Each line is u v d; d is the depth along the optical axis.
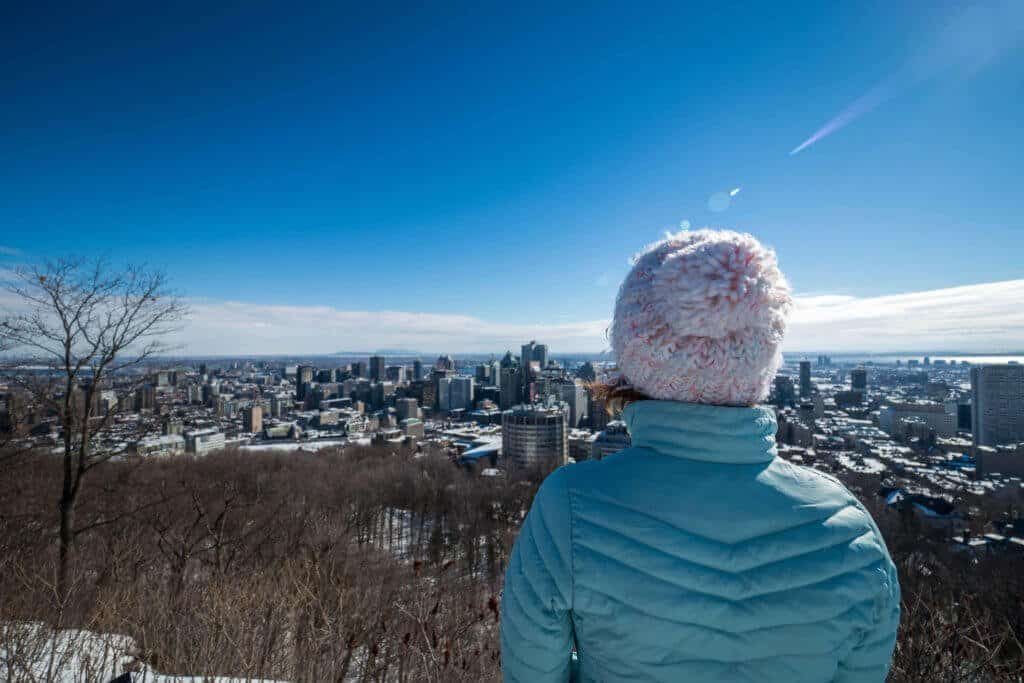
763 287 0.97
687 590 0.89
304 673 3.13
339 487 35.62
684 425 0.99
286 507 19.77
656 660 0.89
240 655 3.17
